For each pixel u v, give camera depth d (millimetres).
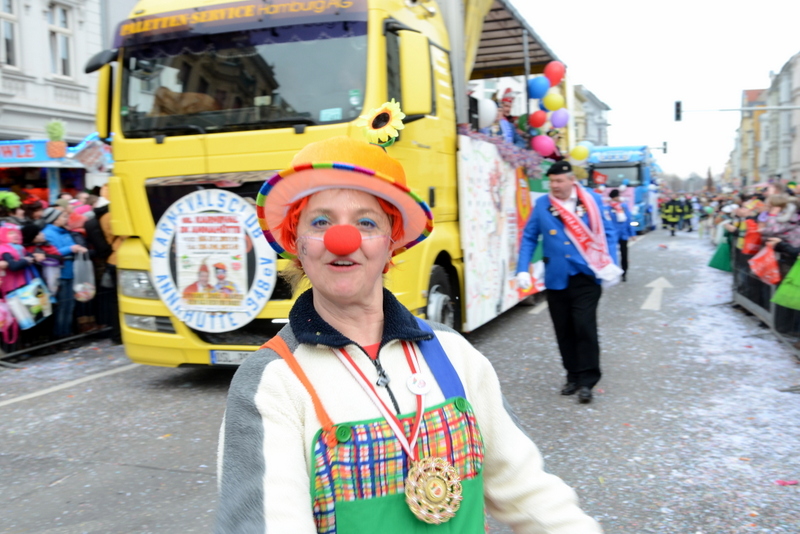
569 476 4176
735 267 10281
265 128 5430
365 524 1290
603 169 29203
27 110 17391
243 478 1244
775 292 7785
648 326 8781
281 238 1472
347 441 1310
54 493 4129
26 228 7871
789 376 6250
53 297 8031
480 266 7391
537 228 5773
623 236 13023
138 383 6613
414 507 1303
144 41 5773
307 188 1362
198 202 5586
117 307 8477
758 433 4801
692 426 4980
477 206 7309
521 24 9047
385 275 1641
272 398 1316
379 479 1313
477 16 7363
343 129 5238
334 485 1293
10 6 17016
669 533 3439
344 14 5395
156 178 5676
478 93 11562
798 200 8703
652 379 6285
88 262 8422
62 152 11961
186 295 5691
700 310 9852
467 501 1372
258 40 5543
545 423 5152
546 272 5695
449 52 6852
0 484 4285
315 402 1321
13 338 7590
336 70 5379
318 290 1404
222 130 5520
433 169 6262
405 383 1397
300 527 1204
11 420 5578
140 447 4844
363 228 1398
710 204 25812
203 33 5633
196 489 4113
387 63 5484
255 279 5520
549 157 10547
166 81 5707
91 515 3824
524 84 9672
